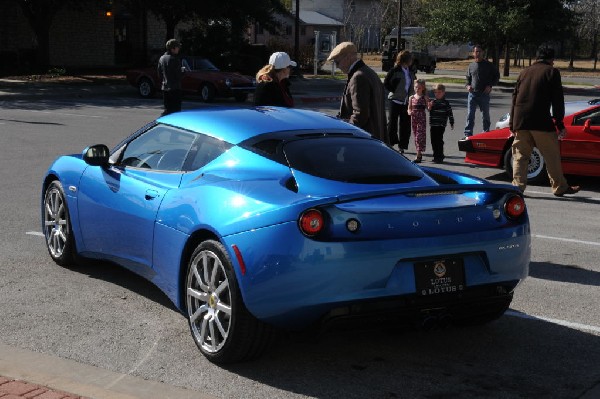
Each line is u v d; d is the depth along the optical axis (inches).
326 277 165.0
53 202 262.5
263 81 308.5
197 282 188.4
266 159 193.3
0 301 226.1
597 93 1437.0
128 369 179.8
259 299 169.3
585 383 176.1
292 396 167.0
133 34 1705.2
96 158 229.1
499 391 171.2
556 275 266.4
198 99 1074.1
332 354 191.5
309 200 168.1
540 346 199.2
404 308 172.9
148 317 215.9
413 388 172.2
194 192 193.8
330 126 214.8
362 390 170.9
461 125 808.3
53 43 1537.9
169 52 673.0
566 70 2546.8
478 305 182.9
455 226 176.7
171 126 222.1
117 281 248.4
